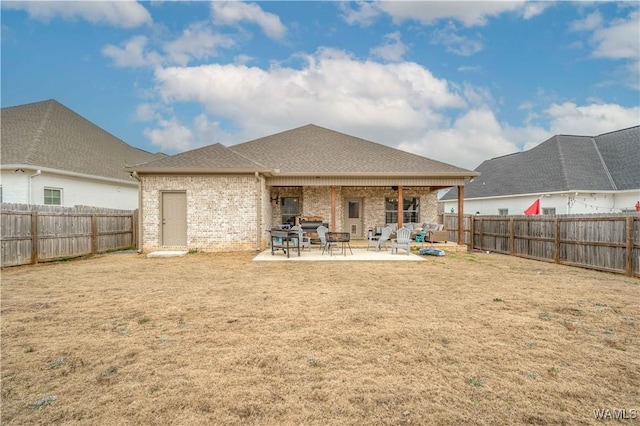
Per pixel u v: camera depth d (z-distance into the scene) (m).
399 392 2.95
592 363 3.53
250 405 2.75
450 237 17.19
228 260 10.88
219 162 13.06
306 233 13.41
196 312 5.25
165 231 12.91
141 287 7.01
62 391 2.95
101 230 13.29
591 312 5.29
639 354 3.75
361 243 15.64
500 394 2.92
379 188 16.86
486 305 5.67
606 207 17.59
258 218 12.91
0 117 16.52
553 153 20.31
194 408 2.70
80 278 7.98
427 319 4.91
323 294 6.41
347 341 4.08
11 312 5.24
